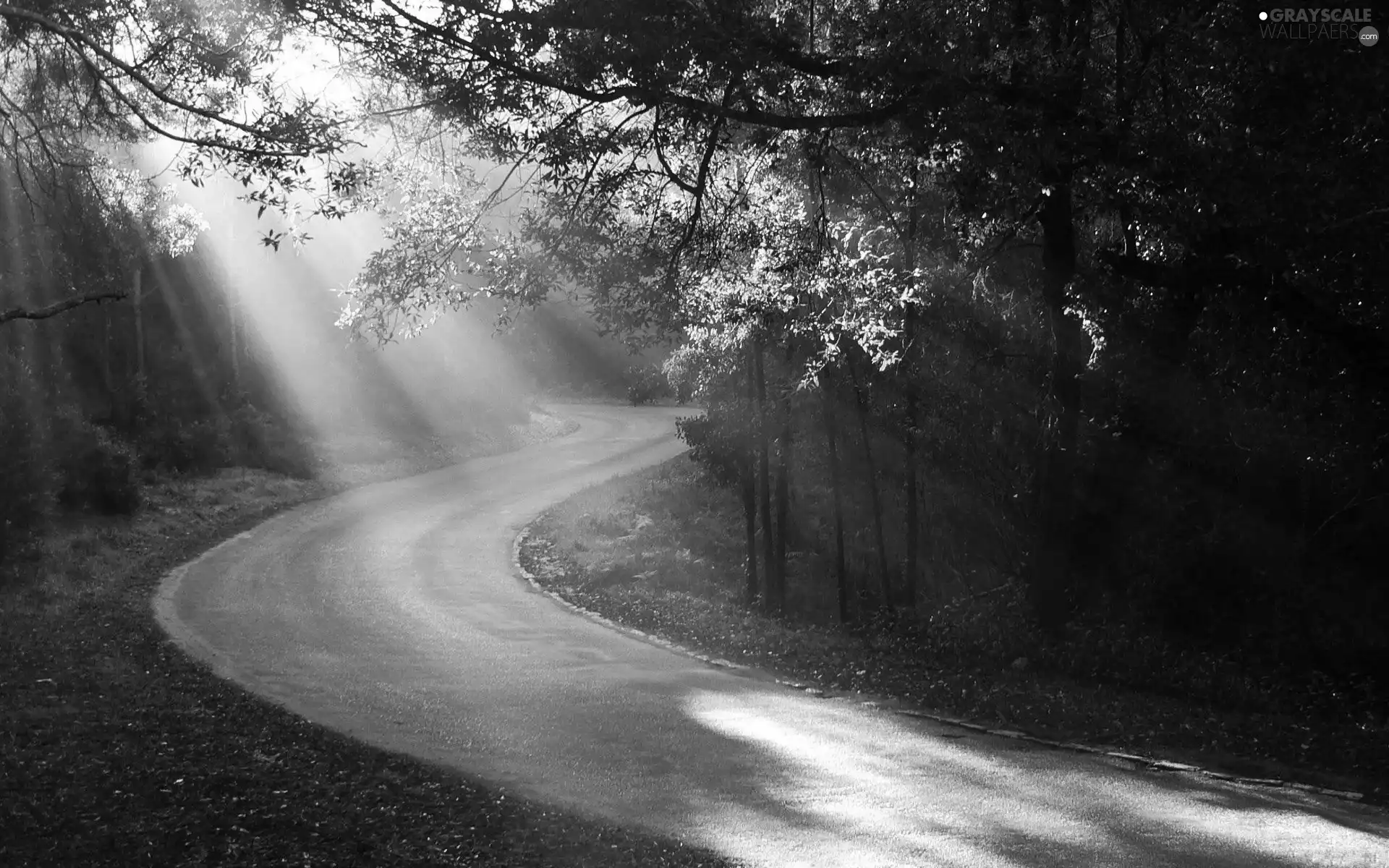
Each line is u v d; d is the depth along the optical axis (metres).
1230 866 7.83
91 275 16.67
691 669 16.94
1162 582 18.17
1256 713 14.67
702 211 15.45
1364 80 11.99
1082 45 13.91
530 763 11.10
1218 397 17.83
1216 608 18.14
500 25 11.86
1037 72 13.05
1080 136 12.52
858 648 18.64
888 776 10.62
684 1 12.27
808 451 26.45
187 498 35.62
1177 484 18.73
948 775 10.70
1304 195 12.44
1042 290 19.92
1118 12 14.09
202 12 11.40
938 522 24.42
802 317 18.25
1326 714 14.84
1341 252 14.23
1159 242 15.86
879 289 17.70
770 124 13.05
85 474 31.41
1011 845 8.36
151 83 11.41
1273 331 16.08
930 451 21.98
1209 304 16.16
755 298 17.58
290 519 35.31
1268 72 12.44
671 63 12.20
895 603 23.34
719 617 22.31
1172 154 12.43
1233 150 12.48
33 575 23.95
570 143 13.15
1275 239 12.99
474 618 21.59
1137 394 18.23
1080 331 18.16
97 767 10.30
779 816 9.20
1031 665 16.95
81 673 15.37
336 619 21.05
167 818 8.77
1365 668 16.89
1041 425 19.44
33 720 12.39
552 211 14.66
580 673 16.45
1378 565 17.97
